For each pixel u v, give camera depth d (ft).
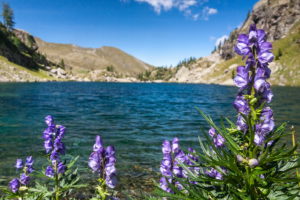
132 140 43.88
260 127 5.30
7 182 23.00
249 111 5.50
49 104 99.09
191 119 70.08
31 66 514.68
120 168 28.78
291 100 121.49
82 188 22.04
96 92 196.95
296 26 569.64
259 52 5.46
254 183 5.64
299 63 399.24
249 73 5.59
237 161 5.44
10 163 29.12
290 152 5.14
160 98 149.38
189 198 6.28
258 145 5.28
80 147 37.37
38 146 37.32
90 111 83.82
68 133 48.06
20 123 56.44
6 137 43.11
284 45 513.86
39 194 13.65
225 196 6.76
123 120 67.10
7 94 136.15
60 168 13.87
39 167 26.81
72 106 96.37
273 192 6.20
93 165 8.69
